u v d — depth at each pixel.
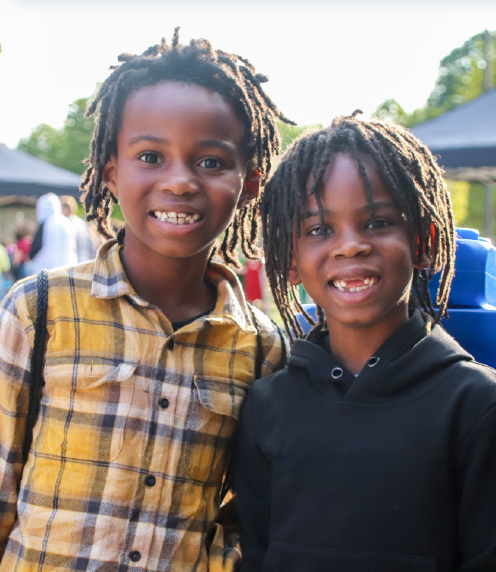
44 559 1.17
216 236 1.27
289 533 1.12
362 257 1.16
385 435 1.10
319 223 1.20
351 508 1.08
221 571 1.24
